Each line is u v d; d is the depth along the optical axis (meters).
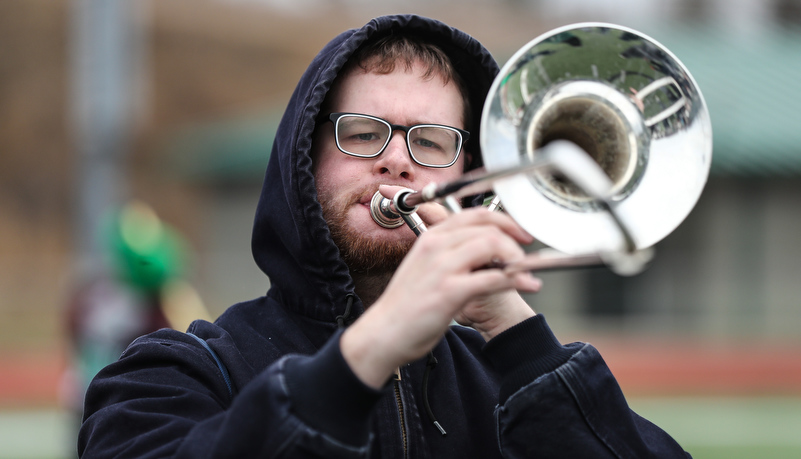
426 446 2.08
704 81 19.55
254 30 47.94
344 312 2.13
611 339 18.55
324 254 2.13
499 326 1.95
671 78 1.86
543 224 1.66
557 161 1.36
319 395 1.58
